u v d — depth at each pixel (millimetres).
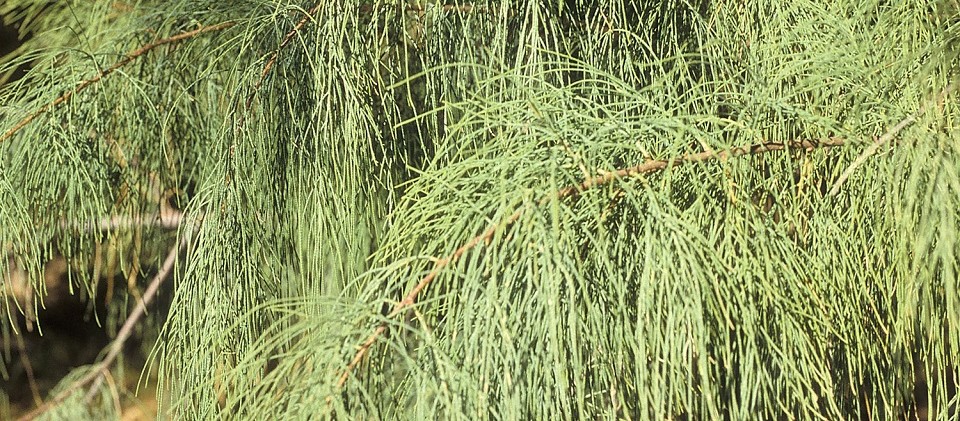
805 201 1134
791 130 1191
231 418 1055
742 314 956
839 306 1130
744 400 958
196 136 1796
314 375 926
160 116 1766
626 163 1068
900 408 1283
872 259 1159
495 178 1023
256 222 1436
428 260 985
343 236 1419
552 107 1060
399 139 1495
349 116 1372
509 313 983
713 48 1325
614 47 1402
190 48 1719
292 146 1432
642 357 919
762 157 1137
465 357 972
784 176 1162
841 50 1139
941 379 1126
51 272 2930
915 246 1023
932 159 1032
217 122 1742
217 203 1412
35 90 1587
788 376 1014
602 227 932
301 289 1633
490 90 1416
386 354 1128
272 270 1479
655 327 947
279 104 1438
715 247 1066
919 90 1102
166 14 1729
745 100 1123
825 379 1016
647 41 1382
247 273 1425
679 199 1052
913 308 1087
